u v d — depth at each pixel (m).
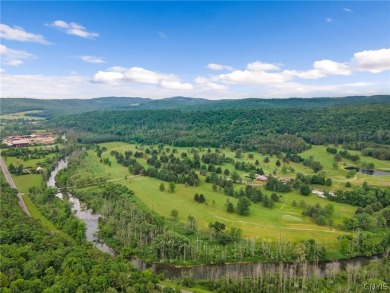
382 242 167.38
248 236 173.75
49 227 180.88
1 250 129.00
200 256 155.62
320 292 125.38
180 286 131.25
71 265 122.69
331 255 159.50
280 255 156.00
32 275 115.88
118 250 163.50
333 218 197.75
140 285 117.88
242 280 130.25
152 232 169.88
